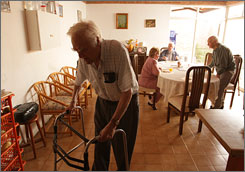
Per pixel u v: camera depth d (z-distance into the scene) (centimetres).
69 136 228
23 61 199
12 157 148
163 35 510
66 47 349
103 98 132
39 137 224
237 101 356
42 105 217
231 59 264
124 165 143
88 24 97
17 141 146
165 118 277
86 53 100
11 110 136
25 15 200
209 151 201
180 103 229
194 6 491
